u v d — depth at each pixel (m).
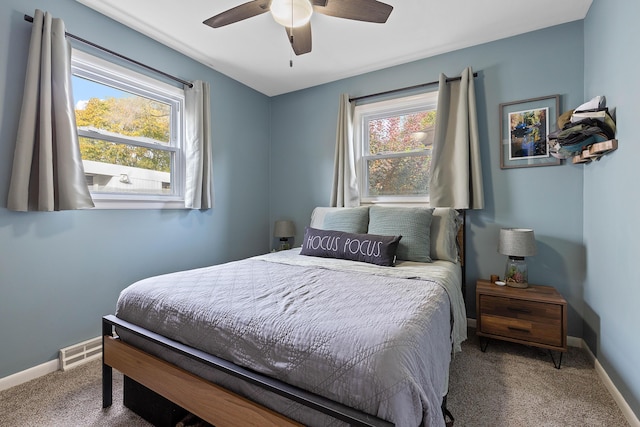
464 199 2.49
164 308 1.37
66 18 1.98
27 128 1.75
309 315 1.12
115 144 2.34
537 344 1.99
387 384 0.83
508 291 2.12
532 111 2.39
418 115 2.94
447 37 2.50
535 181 2.39
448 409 1.53
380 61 2.90
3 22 1.72
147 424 1.43
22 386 1.75
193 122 2.74
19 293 1.79
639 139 1.38
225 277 1.70
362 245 2.21
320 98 3.43
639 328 1.39
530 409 1.54
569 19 2.26
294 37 2.13
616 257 1.64
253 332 1.10
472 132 2.50
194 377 1.22
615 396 1.61
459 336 1.75
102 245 2.19
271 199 3.81
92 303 2.13
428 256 2.25
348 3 1.77
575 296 2.26
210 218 3.03
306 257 2.40
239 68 3.04
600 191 1.88
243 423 1.07
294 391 0.95
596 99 1.75
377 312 1.14
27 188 1.75
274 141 3.78
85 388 1.74
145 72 2.44
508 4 2.10
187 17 2.24
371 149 3.18
